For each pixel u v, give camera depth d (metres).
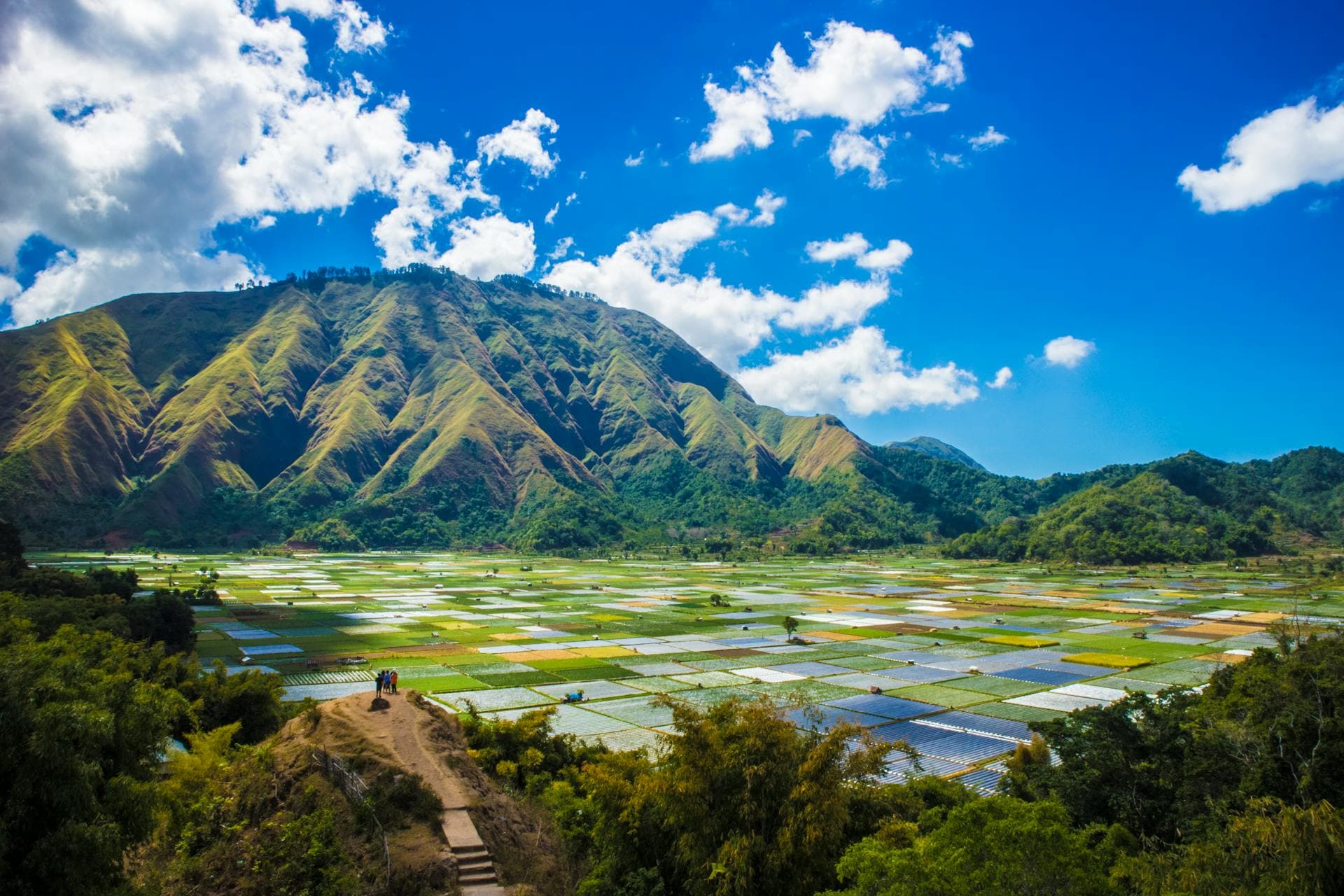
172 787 31.16
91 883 22.92
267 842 26.42
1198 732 39.75
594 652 106.81
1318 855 22.62
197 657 90.56
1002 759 58.72
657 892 26.91
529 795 37.00
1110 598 181.62
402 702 36.50
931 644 115.50
